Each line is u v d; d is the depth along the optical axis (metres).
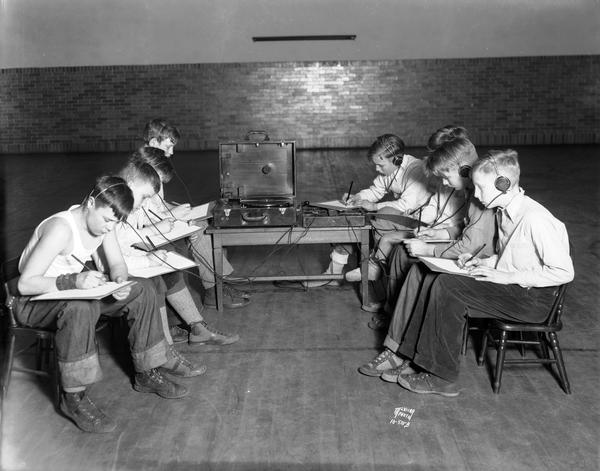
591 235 6.61
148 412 3.14
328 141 14.56
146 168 3.58
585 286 4.95
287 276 4.61
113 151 14.53
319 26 14.12
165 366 3.51
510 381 3.38
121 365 3.65
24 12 14.09
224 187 4.47
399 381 3.33
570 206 8.07
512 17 14.01
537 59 14.18
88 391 3.04
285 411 3.13
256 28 14.14
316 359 3.72
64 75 14.35
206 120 14.52
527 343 3.29
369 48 14.27
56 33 14.20
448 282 3.20
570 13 13.95
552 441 2.83
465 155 3.59
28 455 2.77
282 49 14.28
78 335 2.89
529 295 3.19
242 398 3.27
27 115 14.50
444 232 3.98
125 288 3.06
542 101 14.33
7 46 14.23
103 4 14.06
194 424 3.02
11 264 3.22
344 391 3.32
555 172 10.70
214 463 2.71
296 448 2.81
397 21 14.12
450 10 14.02
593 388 3.30
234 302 4.59
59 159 13.37
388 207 4.64
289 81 14.38
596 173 10.52
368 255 4.39
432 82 14.35
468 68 14.27
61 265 3.08
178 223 4.20
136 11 14.08
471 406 3.14
